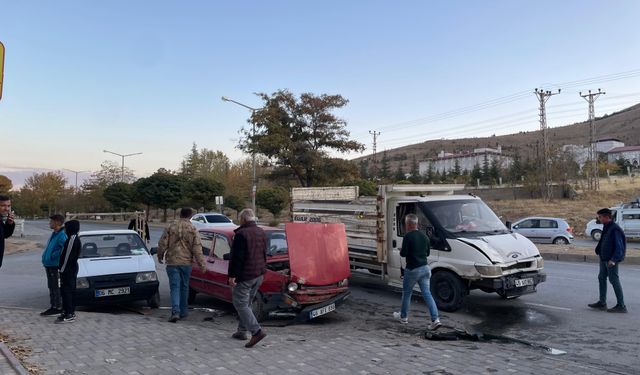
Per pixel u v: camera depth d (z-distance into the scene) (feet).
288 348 20.22
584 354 20.84
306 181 120.16
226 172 206.90
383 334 24.07
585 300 32.58
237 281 20.89
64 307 24.86
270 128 113.09
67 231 25.27
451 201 32.78
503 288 27.96
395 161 583.17
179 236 26.53
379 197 34.37
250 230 21.36
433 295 30.60
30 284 42.47
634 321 26.71
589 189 155.12
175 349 19.76
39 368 17.07
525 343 22.48
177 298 26.43
